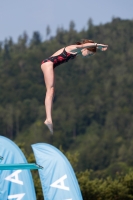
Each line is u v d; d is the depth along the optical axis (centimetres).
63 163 7094
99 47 4019
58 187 7006
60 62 4031
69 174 7050
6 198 6644
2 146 6819
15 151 6812
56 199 6962
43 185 7038
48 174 7062
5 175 6688
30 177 6775
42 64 4022
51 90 3991
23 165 4741
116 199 11275
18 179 6706
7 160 6756
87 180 11206
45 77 3997
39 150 7194
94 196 11188
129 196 11250
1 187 6656
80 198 6988
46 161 7119
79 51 4044
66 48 4031
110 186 11194
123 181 11475
